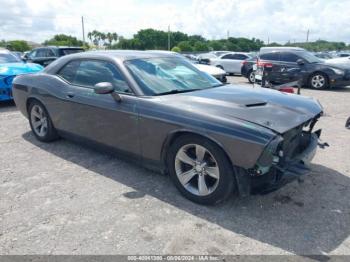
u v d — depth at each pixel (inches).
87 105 154.4
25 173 155.1
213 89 149.1
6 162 168.9
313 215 117.7
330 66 458.3
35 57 566.3
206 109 119.6
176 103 126.3
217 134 111.3
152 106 129.9
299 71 478.9
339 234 106.7
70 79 171.6
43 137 196.2
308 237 105.1
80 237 105.4
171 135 124.8
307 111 127.8
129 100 136.9
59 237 105.5
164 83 145.2
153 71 150.0
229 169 113.8
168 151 130.7
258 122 109.2
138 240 103.8
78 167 161.6
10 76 292.7
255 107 121.6
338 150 185.6
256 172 107.8
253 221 114.0
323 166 162.2
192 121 117.7
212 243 102.3
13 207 124.0
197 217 116.6
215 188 118.3
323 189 137.5
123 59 150.3
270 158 104.6
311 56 498.9
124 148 145.5
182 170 129.6
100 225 111.8
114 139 148.2
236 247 100.4
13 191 136.9
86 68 163.5
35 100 191.3
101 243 102.4
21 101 201.9
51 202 127.5
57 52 546.0
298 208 122.5
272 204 125.1
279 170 110.4
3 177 150.7
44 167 162.1
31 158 174.1
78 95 160.1
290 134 118.0
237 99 128.3
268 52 514.0
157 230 109.0
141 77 143.0
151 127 130.0
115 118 142.6
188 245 101.3
